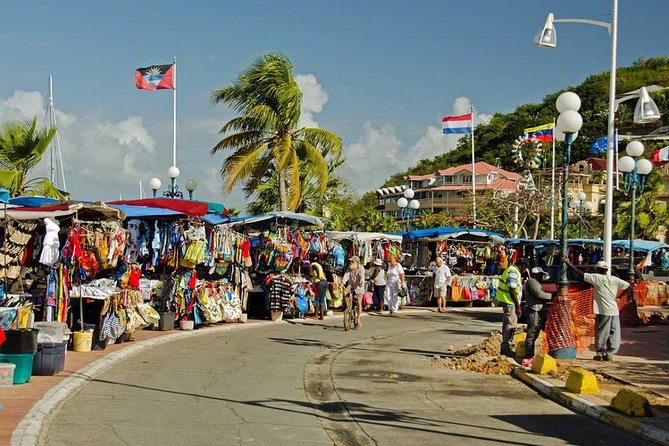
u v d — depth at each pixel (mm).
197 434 8094
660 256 37344
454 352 15977
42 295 14023
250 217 23469
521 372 12773
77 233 13766
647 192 50031
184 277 18734
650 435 8430
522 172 84000
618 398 9516
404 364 14328
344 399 10656
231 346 16125
